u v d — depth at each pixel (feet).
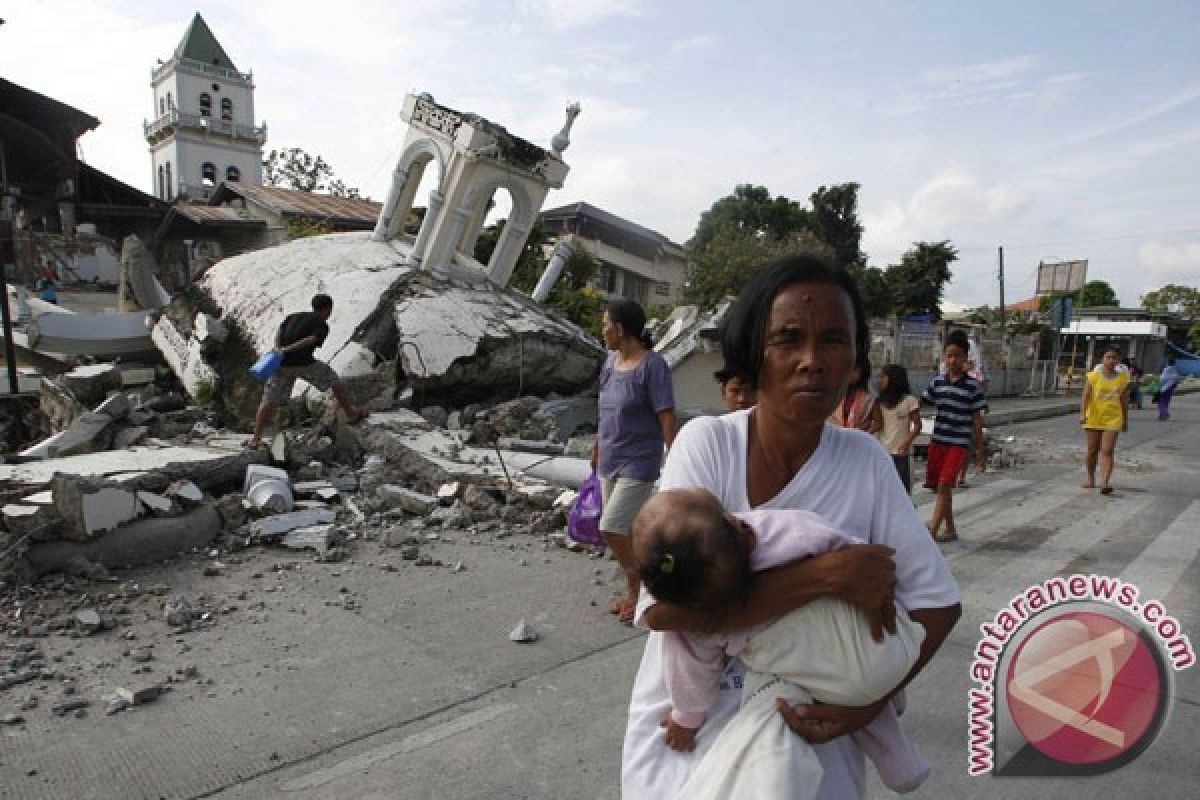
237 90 178.70
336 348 30.12
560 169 37.24
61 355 37.96
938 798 9.80
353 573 16.97
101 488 16.31
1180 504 27.37
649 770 5.05
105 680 11.82
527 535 20.25
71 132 84.23
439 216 35.32
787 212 137.28
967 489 29.71
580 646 13.67
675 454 5.34
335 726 10.75
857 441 5.08
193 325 34.91
